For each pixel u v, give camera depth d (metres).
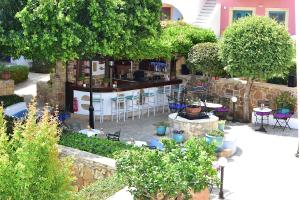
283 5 27.48
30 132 7.45
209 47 20.42
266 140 17.61
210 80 22.02
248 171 14.23
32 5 15.23
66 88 20.50
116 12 16.20
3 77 22.38
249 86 20.27
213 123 17.06
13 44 15.59
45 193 7.25
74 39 15.09
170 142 9.80
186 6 28.97
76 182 12.73
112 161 12.36
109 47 15.94
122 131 18.30
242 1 28.41
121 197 10.48
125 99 20.27
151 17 17.11
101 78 21.78
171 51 21.11
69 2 15.09
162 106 21.89
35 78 28.94
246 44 18.64
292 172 14.21
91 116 17.61
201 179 8.56
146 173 8.77
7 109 18.23
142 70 24.02
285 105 19.75
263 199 12.12
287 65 19.03
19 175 7.11
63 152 12.94
